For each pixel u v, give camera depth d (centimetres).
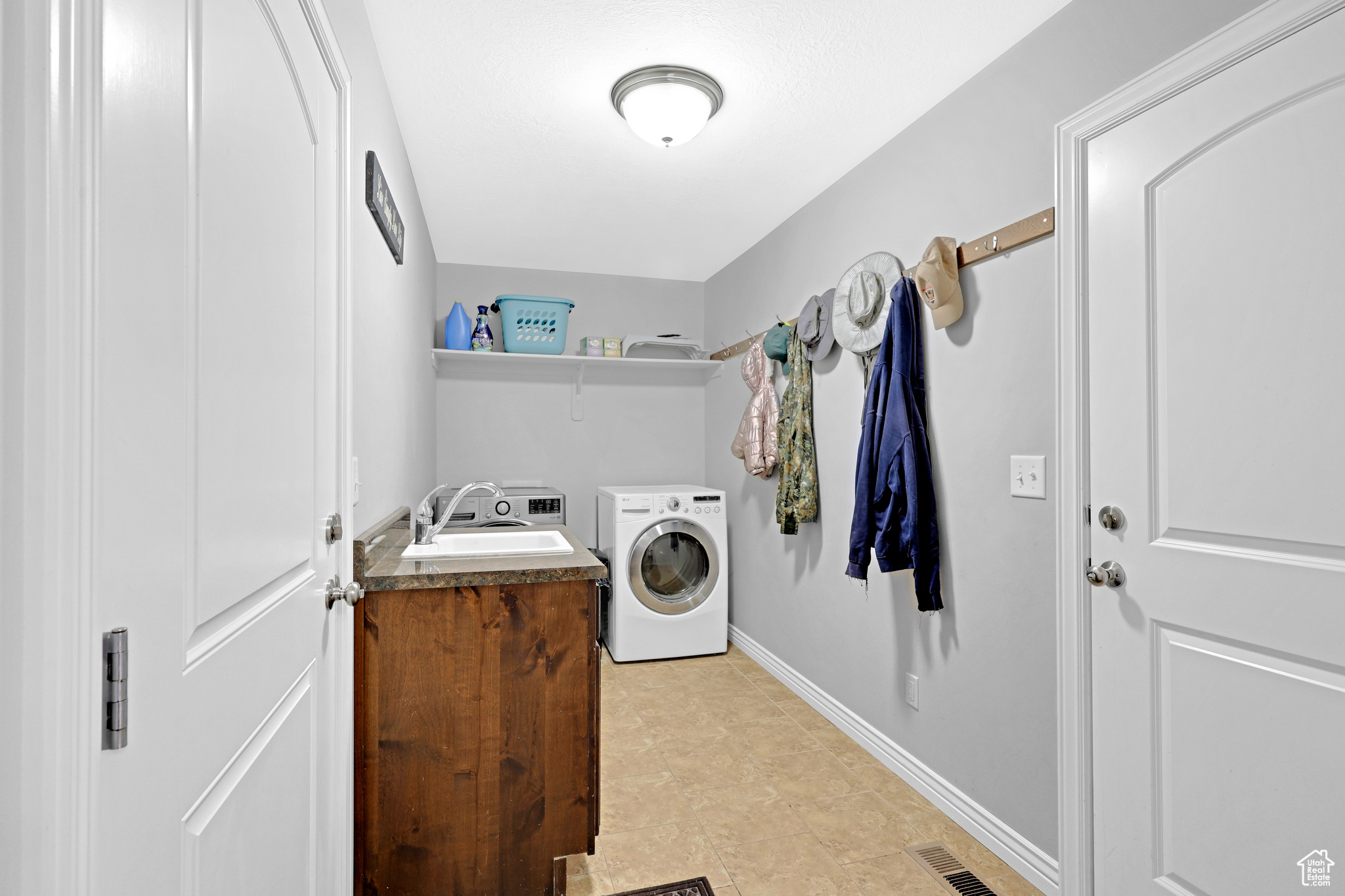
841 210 256
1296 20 112
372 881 148
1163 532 136
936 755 202
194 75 63
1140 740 140
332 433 122
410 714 150
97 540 47
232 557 73
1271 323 117
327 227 117
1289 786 115
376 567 158
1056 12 159
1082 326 151
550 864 159
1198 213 128
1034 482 165
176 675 60
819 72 185
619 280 408
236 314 74
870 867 171
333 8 123
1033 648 166
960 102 191
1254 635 120
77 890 45
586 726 161
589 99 201
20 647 42
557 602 159
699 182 264
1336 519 108
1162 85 133
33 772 42
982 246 180
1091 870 150
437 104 203
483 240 340
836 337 245
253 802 81
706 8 159
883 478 197
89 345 45
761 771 222
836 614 259
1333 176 108
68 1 43
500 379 387
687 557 353
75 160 44
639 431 409
